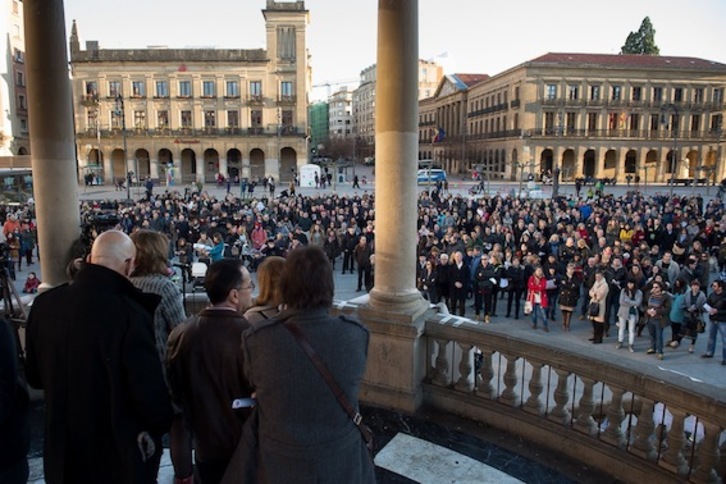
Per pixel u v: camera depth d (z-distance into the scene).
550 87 71.75
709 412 3.78
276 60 68.56
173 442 3.68
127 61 67.75
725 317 11.83
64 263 6.25
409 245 5.69
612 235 20.75
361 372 2.56
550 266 14.74
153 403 2.79
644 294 13.01
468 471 4.45
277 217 27.16
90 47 69.06
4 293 5.85
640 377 4.21
